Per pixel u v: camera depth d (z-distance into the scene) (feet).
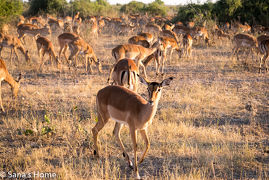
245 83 45.70
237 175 21.56
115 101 22.50
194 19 100.27
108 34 111.55
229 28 96.63
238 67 56.08
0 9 89.25
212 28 90.48
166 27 96.63
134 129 21.49
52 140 27.20
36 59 63.93
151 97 20.44
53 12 155.02
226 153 23.99
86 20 123.03
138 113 21.12
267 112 34.12
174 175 21.29
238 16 100.01
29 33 79.82
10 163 22.94
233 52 61.98
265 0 101.14
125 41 88.43
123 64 33.73
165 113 33.58
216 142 26.61
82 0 169.17
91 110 33.71
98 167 21.84
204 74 51.98
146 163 23.47
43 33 79.82
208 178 20.36
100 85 45.75
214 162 23.16
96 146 23.95
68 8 162.30
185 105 36.50
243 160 23.38
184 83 46.21
